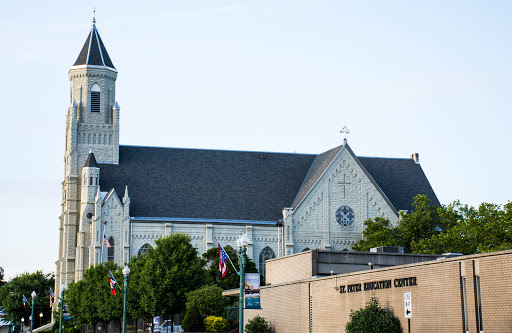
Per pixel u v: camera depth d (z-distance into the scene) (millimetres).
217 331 85062
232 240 124875
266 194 131625
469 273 43250
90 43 134375
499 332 40688
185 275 97250
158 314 96438
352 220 126250
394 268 50438
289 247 123562
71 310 109000
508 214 97438
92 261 118125
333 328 57812
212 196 129125
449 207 113500
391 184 135875
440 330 45438
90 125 130250
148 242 121688
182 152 135250
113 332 113562
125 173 128625
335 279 57969
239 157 137125
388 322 49469
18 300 165625
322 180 126250
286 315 66375
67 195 127750
